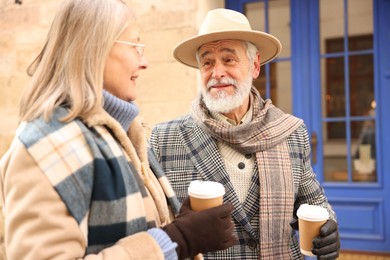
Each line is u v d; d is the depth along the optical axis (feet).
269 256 5.12
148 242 2.95
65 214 2.80
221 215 3.34
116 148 3.23
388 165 10.99
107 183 3.01
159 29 10.43
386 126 11.00
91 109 3.13
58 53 3.23
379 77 11.03
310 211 4.50
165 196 4.18
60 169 2.84
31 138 2.89
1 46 11.58
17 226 2.75
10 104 11.54
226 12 5.61
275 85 11.82
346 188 11.34
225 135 5.37
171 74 10.37
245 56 5.60
